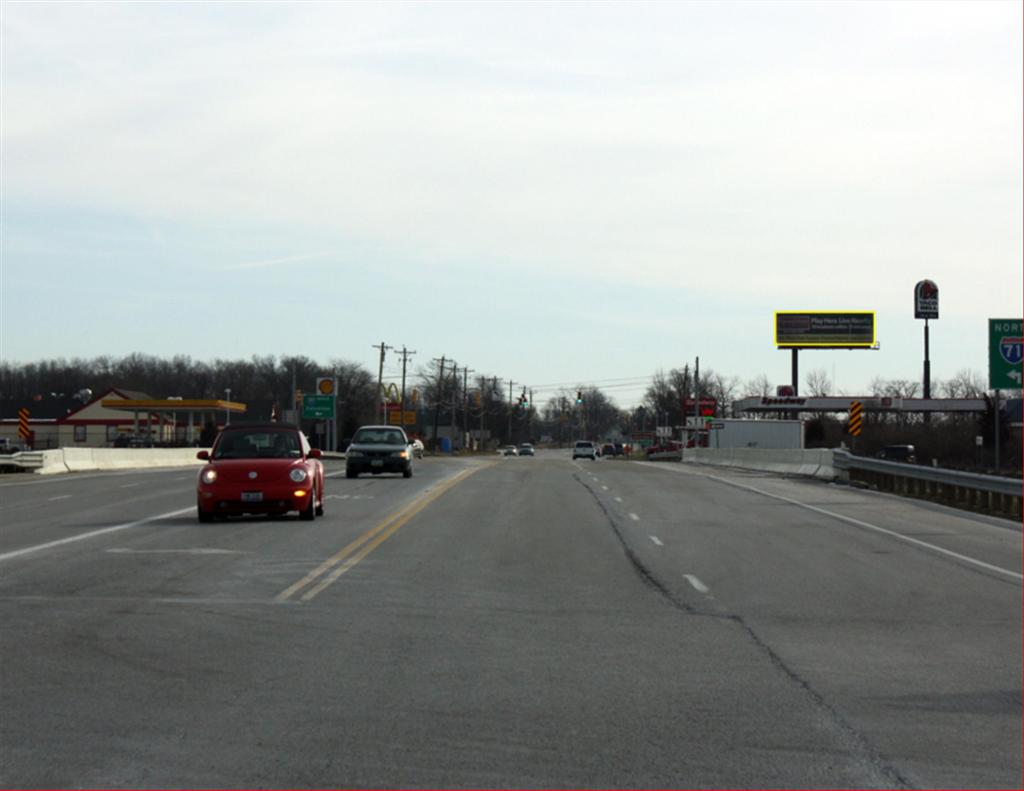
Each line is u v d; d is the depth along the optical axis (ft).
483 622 40.34
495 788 21.85
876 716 27.58
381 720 26.66
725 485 137.08
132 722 26.37
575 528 77.25
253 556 58.90
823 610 44.01
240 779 22.22
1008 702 29.14
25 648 34.99
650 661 33.83
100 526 75.72
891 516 91.50
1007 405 267.18
